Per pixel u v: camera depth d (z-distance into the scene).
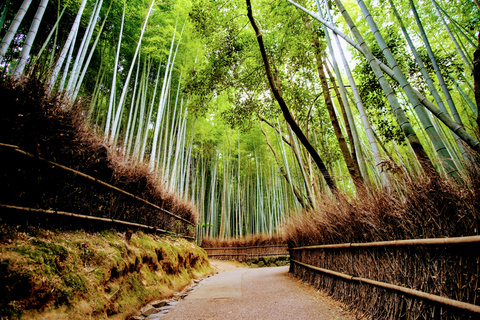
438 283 1.27
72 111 1.92
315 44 4.17
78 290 1.62
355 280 2.12
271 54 4.37
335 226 2.54
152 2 5.91
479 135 1.31
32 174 1.64
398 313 1.56
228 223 12.23
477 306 1.02
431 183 1.36
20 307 1.23
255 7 4.69
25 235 1.54
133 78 7.77
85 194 2.16
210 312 2.33
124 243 2.56
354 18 5.47
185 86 4.78
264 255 10.30
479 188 1.11
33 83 1.58
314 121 5.89
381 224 1.77
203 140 10.50
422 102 1.84
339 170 6.96
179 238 5.18
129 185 3.04
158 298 2.68
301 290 3.20
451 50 5.68
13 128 1.47
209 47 4.57
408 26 5.16
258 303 2.61
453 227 1.22
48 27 5.39
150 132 8.02
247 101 4.89
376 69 2.23
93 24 4.26
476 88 1.35
